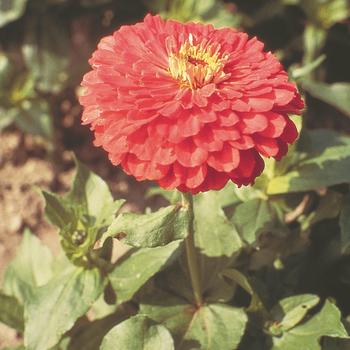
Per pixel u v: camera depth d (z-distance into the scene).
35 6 0.65
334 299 0.44
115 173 0.68
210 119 0.33
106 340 0.39
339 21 0.66
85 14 0.67
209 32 0.38
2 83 0.65
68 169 0.69
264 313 0.42
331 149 0.45
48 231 0.66
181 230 0.36
